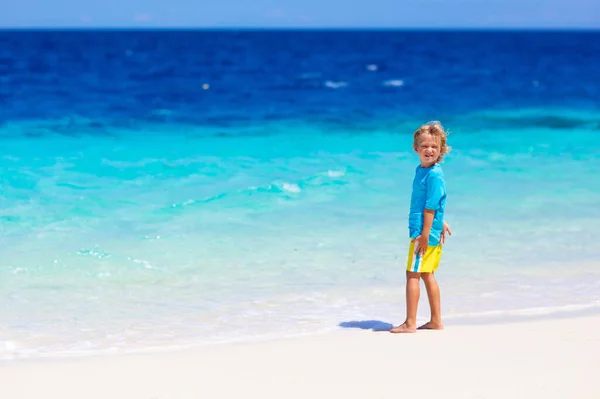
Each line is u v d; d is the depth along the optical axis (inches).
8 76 1333.7
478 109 863.1
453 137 629.6
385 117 776.9
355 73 1573.6
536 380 166.9
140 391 164.1
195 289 255.0
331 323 222.1
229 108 860.0
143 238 314.7
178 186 416.8
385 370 175.2
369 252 300.4
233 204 374.9
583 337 201.8
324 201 383.2
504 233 331.0
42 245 301.4
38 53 2399.1
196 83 1270.9
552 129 679.1
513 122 735.1
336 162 494.3
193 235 320.5
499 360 181.6
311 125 705.6
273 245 308.0
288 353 190.4
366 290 255.9
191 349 196.7
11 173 443.5
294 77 1443.2
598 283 266.1
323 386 165.2
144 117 761.6
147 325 219.8
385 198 391.2
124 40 4252.0
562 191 415.5
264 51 2819.9
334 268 279.9
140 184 420.8
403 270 278.5
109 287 255.6
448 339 201.6
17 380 171.9
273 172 458.6
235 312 232.4
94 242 307.1
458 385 164.1
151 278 265.6
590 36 6156.5
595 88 1151.0
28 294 246.7
